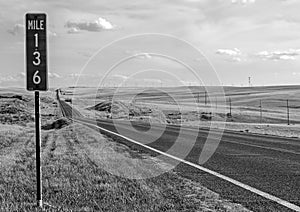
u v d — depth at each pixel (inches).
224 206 294.8
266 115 3538.4
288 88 7554.1
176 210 280.1
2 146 706.2
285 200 314.2
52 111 2393.0
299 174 426.3
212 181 389.1
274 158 552.7
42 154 572.7
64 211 269.3
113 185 353.7
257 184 374.9
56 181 368.5
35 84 274.8
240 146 716.0
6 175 400.8
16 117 1920.5
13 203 293.1
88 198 307.4
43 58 273.0
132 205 289.3
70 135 911.7
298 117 3484.3
